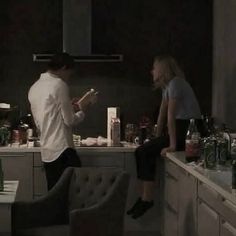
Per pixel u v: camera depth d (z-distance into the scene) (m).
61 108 4.60
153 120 5.81
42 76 4.73
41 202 3.76
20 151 5.19
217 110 5.61
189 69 5.85
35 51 5.80
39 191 5.23
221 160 3.75
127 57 5.82
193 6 5.80
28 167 5.21
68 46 5.50
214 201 3.06
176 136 4.70
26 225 3.69
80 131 5.86
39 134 5.39
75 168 3.96
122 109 5.85
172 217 4.48
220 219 2.93
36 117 4.73
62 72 4.70
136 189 5.25
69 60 4.68
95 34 5.80
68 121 4.61
